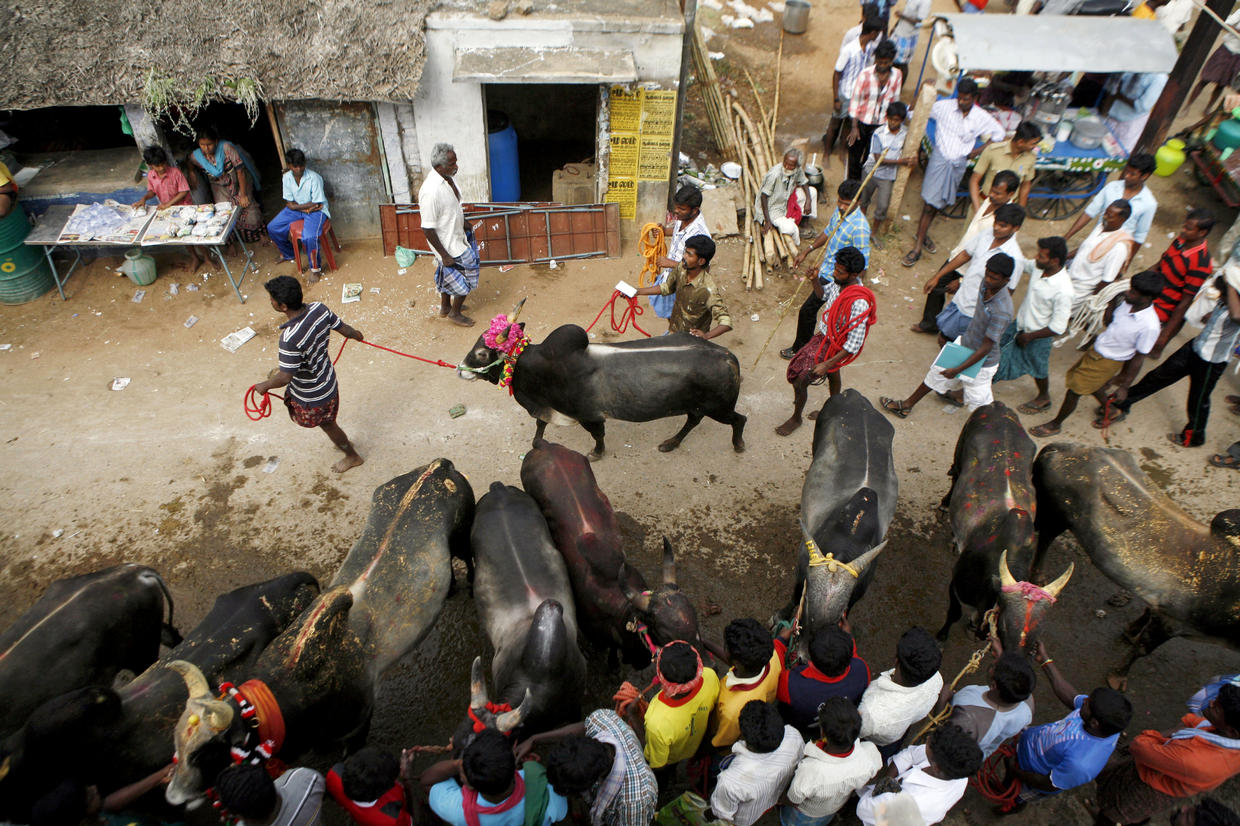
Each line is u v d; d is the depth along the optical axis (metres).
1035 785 4.20
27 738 3.46
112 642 4.39
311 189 8.03
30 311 7.96
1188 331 7.99
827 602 4.22
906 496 6.52
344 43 7.46
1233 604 4.65
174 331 7.80
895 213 9.24
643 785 3.62
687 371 5.95
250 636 4.31
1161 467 6.70
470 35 7.69
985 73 10.67
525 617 4.44
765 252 8.82
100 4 7.36
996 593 4.58
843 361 6.14
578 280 8.70
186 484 6.37
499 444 6.82
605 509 5.24
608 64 7.68
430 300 8.31
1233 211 9.38
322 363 5.80
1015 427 5.46
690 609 4.05
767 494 6.50
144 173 8.37
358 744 4.66
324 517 6.18
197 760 3.33
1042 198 9.53
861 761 3.58
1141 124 9.25
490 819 3.41
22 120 8.84
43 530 5.98
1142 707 5.20
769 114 10.87
